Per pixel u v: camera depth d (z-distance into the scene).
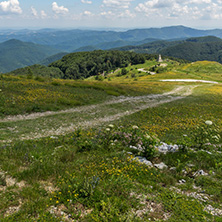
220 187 6.05
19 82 30.45
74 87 34.94
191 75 109.94
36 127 14.30
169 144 10.34
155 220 4.19
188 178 6.48
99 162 7.09
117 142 9.69
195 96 42.28
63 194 4.78
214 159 8.17
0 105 17.73
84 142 9.12
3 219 3.74
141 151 8.33
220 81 89.81
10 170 5.86
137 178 6.14
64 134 13.20
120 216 4.11
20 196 4.61
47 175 5.81
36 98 22.28
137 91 41.22
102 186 5.23
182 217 4.36
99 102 26.17
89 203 4.53
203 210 4.73
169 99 35.75
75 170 6.32
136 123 17.00
